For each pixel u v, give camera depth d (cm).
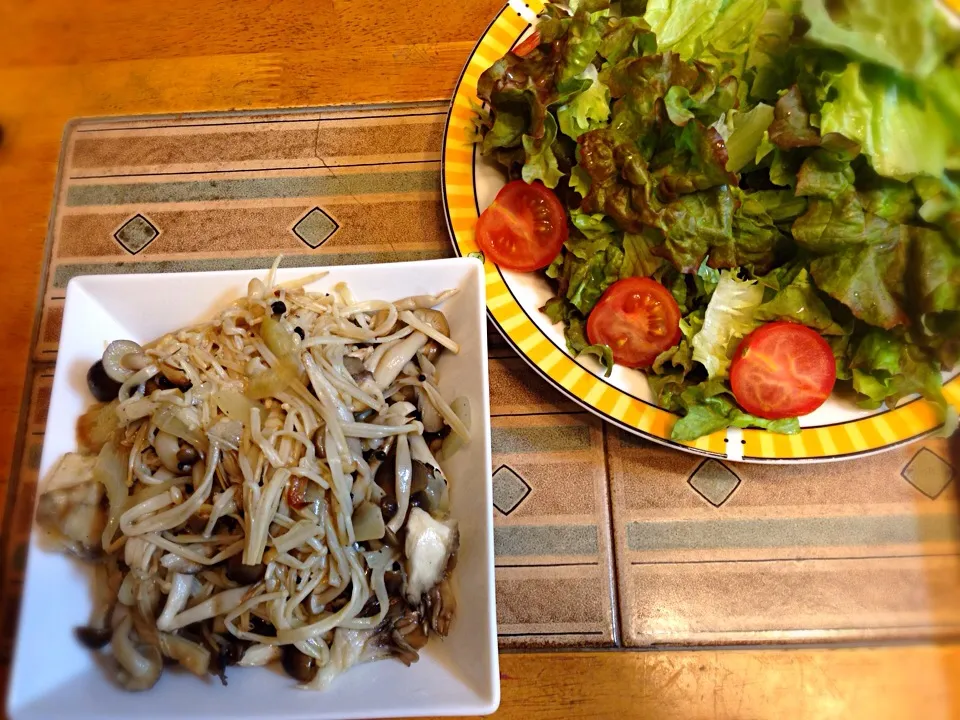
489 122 24
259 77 27
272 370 19
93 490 18
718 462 22
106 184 26
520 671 20
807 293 22
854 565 21
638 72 22
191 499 18
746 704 20
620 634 20
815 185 21
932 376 21
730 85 22
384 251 25
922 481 22
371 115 26
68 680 18
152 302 21
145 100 27
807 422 21
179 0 28
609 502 22
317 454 19
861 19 20
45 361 24
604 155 22
